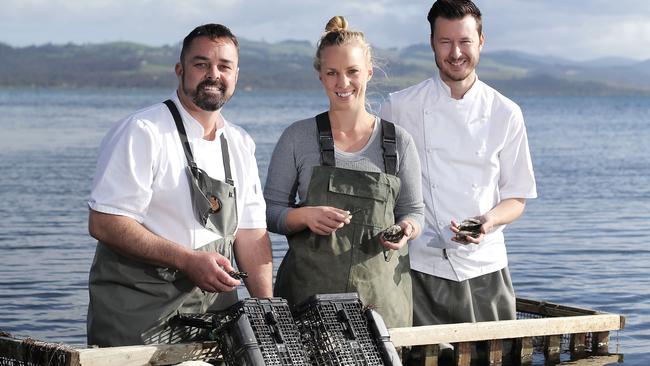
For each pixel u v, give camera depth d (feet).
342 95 18.86
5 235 48.06
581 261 41.29
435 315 21.25
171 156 17.21
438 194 21.16
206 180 17.44
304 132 19.26
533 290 34.55
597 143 152.15
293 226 18.67
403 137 19.45
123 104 374.84
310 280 18.79
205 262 16.63
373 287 18.83
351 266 18.74
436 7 20.89
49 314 30.53
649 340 26.07
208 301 17.80
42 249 43.78
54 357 16.02
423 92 21.38
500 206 21.17
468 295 21.20
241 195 18.20
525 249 44.65
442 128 21.18
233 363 16.20
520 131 21.34
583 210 62.44
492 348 21.04
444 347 20.53
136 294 17.19
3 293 33.63
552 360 22.13
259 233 18.56
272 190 19.36
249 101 498.69
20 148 116.06
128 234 16.79
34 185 74.38
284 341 16.33
